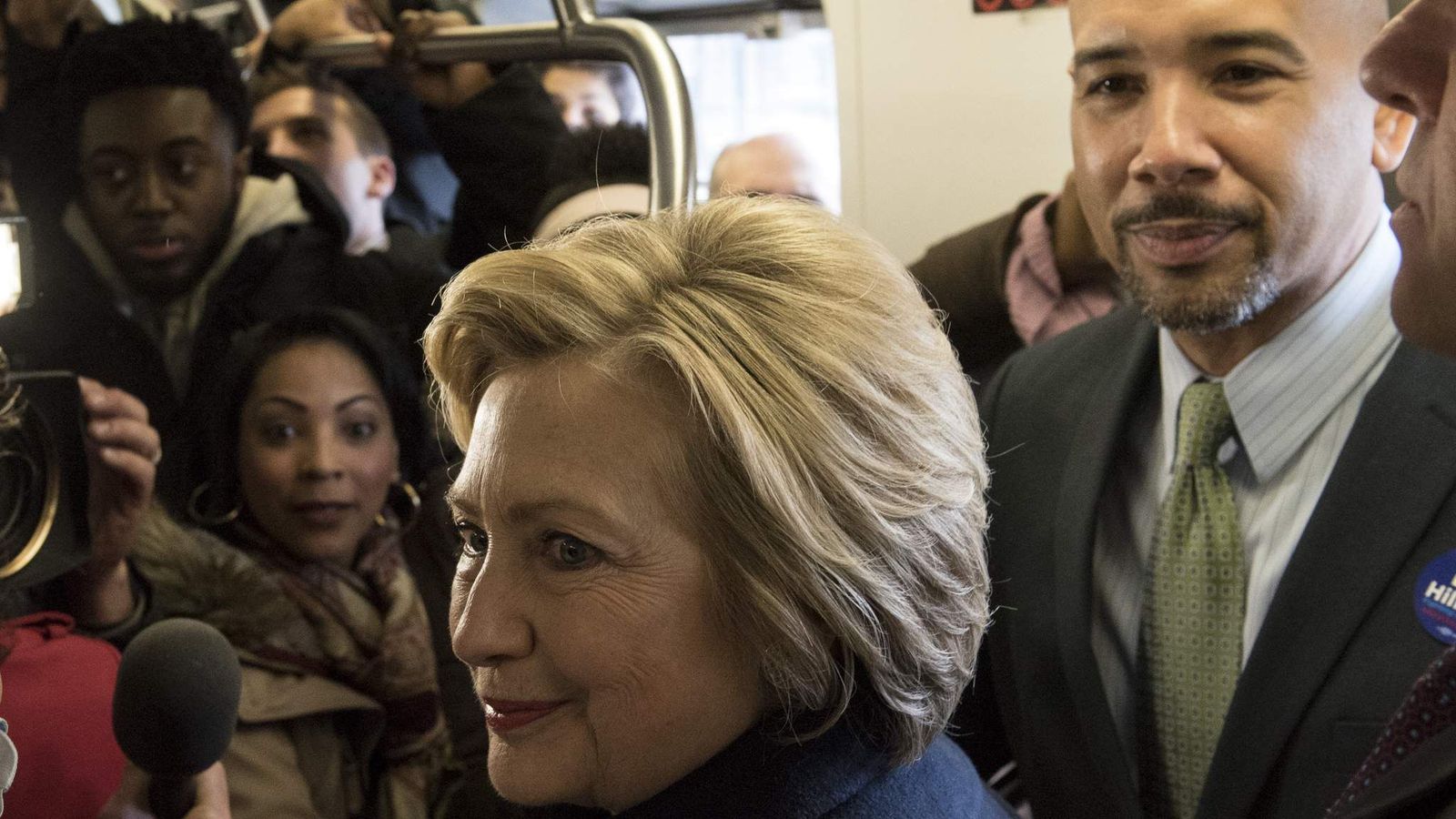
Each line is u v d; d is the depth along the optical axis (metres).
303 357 1.54
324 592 1.52
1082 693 1.23
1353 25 1.10
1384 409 1.13
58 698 0.98
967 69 1.94
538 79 1.96
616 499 0.71
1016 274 1.84
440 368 0.78
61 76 1.57
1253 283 1.11
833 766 0.75
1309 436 1.18
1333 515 1.12
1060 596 1.26
